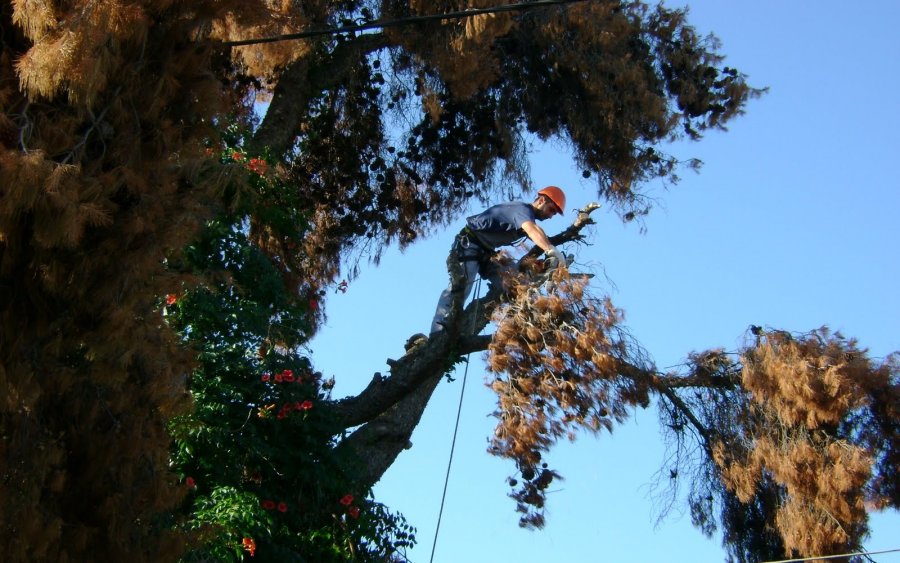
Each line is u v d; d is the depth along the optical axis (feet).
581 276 40.52
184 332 38.34
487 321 43.83
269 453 38.11
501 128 48.11
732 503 42.98
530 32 47.14
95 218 24.43
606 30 46.96
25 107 25.31
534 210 44.62
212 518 35.04
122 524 26.21
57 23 25.31
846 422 41.55
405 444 43.73
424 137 49.65
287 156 50.26
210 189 28.09
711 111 48.24
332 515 39.27
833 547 39.96
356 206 50.83
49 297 25.66
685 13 49.06
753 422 42.34
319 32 28.94
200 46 28.66
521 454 39.09
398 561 40.29
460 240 43.32
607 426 39.37
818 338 42.06
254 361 39.60
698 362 43.14
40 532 24.82
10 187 23.49
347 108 49.65
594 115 47.34
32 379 25.39
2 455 25.17
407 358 43.78
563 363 39.50
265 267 40.75
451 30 44.39
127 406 27.22
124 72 26.81
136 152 26.86
